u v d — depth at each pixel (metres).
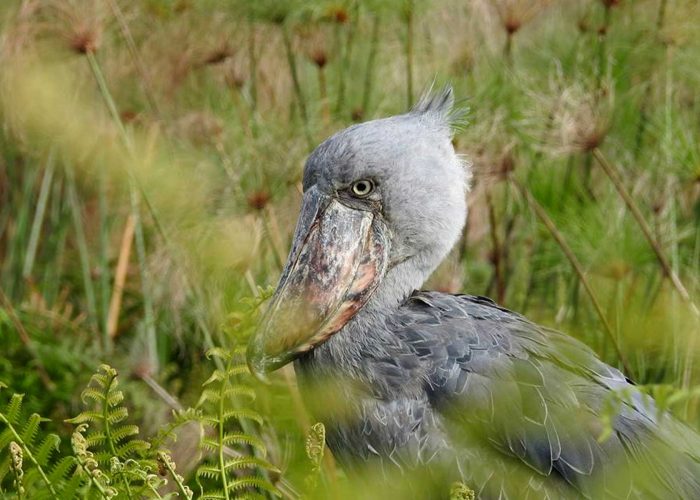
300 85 13.46
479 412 8.55
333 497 8.97
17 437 7.89
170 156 11.71
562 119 11.04
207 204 11.21
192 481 10.59
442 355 8.78
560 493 8.48
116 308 13.31
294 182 11.69
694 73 12.41
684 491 8.48
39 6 12.07
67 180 13.96
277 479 10.05
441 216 9.38
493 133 11.56
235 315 8.50
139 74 12.80
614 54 12.70
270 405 10.39
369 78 12.92
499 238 13.15
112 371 7.89
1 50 12.24
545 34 13.13
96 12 11.62
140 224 13.32
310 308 9.07
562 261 11.79
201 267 10.94
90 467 7.80
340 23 12.72
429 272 9.50
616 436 8.52
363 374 8.97
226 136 12.27
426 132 9.41
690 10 12.59
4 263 15.07
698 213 12.19
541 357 8.80
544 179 11.95
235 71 13.00
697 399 10.80
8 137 13.54
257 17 12.71
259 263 11.39
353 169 9.18
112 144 11.93
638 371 10.80
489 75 12.12
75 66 12.71
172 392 11.82
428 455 8.62
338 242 9.17
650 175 12.22
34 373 12.34
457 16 12.98
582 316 11.91
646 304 11.13
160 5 13.26
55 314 13.62
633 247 10.80
